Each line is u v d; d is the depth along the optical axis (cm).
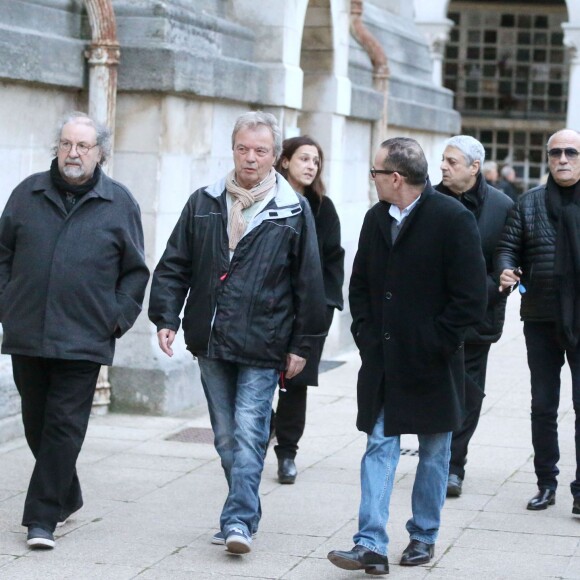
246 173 1048
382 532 995
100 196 1064
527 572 1029
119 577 989
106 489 1262
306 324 1058
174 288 1062
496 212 1279
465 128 6531
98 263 1055
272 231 1047
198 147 1728
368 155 2522
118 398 1638
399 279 1002
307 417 1688
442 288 1002
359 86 2422
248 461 1045
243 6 1941
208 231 1049
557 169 1207
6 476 1294
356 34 2503
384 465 1002
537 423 1244
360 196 2478
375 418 1005
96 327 1055
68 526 1126
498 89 6494
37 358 1063
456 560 1058
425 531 1047
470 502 1262
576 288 1195
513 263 1229
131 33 1611
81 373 1057
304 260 1055
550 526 1176
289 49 1961
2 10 1430
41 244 1053
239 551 1034
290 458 1320
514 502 1266
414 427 997
